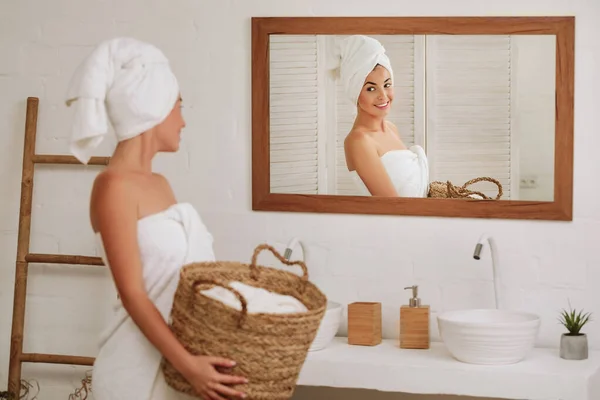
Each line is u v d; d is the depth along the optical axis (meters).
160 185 2.33
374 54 3.01
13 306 3.29
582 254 2.92
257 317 2.02
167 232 2.23
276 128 3.10
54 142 3.29
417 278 3.05
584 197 2.91
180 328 2.12
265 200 3.12
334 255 3.10
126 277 2.15
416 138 3.00
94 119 2.19
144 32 3.20
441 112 2.98
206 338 2.07
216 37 3.14
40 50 3.27
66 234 3.30
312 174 3.09
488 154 2.96
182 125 2.40
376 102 3.02
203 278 2.18
